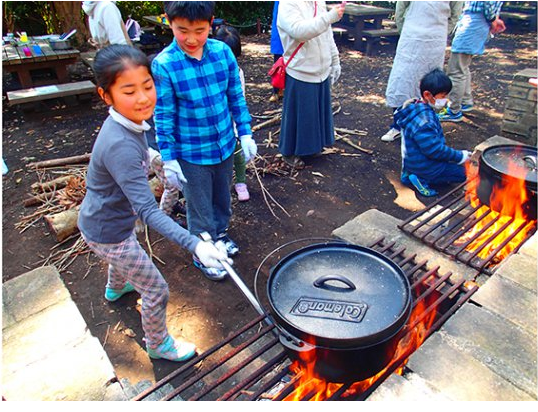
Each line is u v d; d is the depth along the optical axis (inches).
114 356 86.4
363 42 337.1
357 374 51.6
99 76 57.4
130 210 70.2
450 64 184.2
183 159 91.8
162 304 77.4
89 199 69.1
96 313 96.7
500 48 316.2
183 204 130.6
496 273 69.7
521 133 174.4
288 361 76.5
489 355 55.9
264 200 138.7
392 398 49.4
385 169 156.6
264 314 56.7
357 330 50.0
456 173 138.3
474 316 61.9
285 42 134.2
